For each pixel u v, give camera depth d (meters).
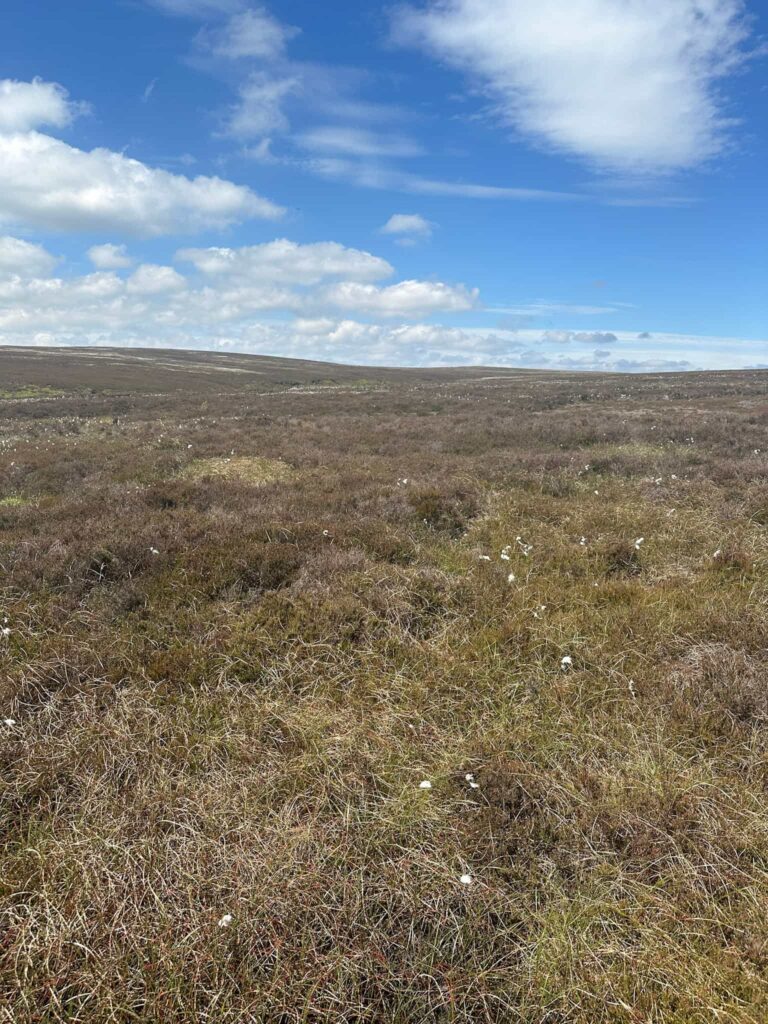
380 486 10.90
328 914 2.97
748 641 5.30
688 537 8.23
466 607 6.11
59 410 29.83
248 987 2.69
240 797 3.73
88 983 2.67
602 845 3.44
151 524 8.23
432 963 2.80
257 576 6.68
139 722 4.35
